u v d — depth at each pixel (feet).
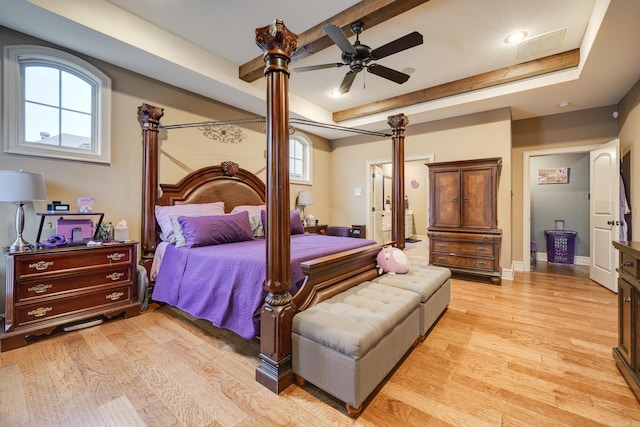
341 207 20.07
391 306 6.07
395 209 10.33
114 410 4.82
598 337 7.58
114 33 8.16
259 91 12.73
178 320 8.67
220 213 11.79
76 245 8.11
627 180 11.81
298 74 12.26
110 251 8.50
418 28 9.04
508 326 8.32
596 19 7.82
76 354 6.62
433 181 14.60
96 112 9.58
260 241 10.55
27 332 6.95
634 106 11.14
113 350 6.83
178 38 9.74
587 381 5.68
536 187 18.94
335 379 4.86
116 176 9.93
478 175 13.39
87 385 5.47
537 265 17.04
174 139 11.59
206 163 12.71
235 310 6.79
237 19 8.78
